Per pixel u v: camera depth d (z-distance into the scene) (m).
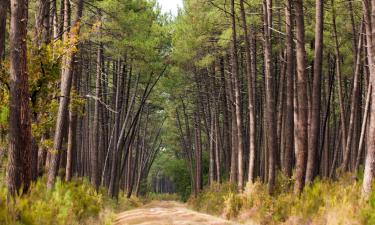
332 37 25.95
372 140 11.79
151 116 63.88
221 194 27.02
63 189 15.72
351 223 10.63
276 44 27.16
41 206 10.36
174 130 61.06
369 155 11.78
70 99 18.11
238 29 26.16
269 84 19.97
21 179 10.61
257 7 25.33
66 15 19.09
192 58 31.88
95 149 31.25
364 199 11.37
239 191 22.81
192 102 46.47
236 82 24.58
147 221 14.73
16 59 10.77
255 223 16.17
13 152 10.58
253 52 26.84
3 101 14.06
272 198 17.52
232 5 23.62
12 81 10.70
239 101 24.44
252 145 22.31
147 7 33.59
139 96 46.81
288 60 19.39
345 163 22.86
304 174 16.25
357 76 23.28
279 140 26.05
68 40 15.92
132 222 14.93
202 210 28.23
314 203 13.73
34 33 16.38
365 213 10.50
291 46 19.27
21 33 10.85
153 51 31.81
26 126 10.78
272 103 19.70
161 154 87.12
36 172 16.55
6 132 14.09
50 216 10.26
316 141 16.59
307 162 17.56
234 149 31.47
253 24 26.17
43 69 15.45
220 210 23.86
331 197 12.91
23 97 10.80
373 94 11.97
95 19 26.97
